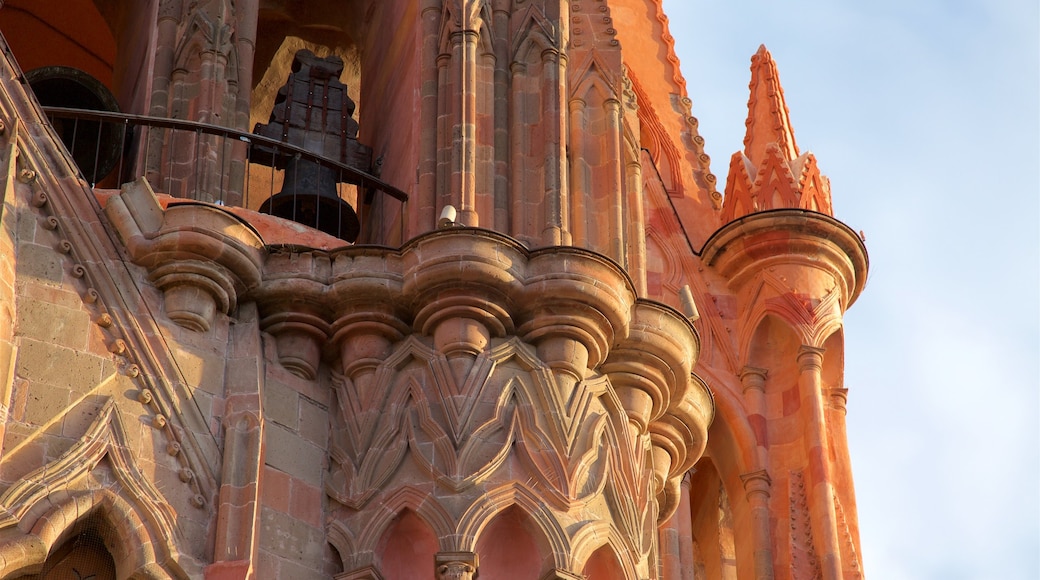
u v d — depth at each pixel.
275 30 46.94
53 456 33.22
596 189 38.66
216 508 34.25
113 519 33.31
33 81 41.59
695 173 48.00
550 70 39.19
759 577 42.38
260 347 36.16
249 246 36.38
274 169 42.31
